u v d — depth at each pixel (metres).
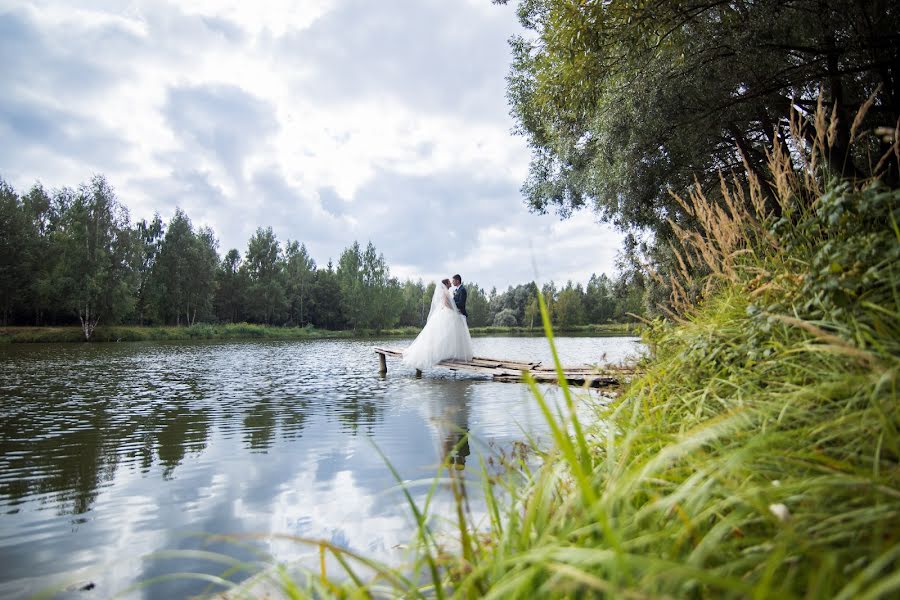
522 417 6.19
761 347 2.16
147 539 2.89
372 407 7.46
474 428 5.61
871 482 1.09
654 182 9.56
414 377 11.93
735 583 0.77
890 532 0.99
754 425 1.65
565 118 11.14
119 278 43.38
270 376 12.55
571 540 1.33
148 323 59.38
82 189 43.53
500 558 1.20
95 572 2.47
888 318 1.62
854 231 2.15
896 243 1.73
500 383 10.09
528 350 24.81
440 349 12.23
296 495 3.58
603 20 6.20
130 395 9.12
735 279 2.95
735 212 3.14
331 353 23.34
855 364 1.51
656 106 7.78
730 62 7.18
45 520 3.21
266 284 66.81
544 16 9.90
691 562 1.00
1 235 43.06
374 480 3.89
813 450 1.39
